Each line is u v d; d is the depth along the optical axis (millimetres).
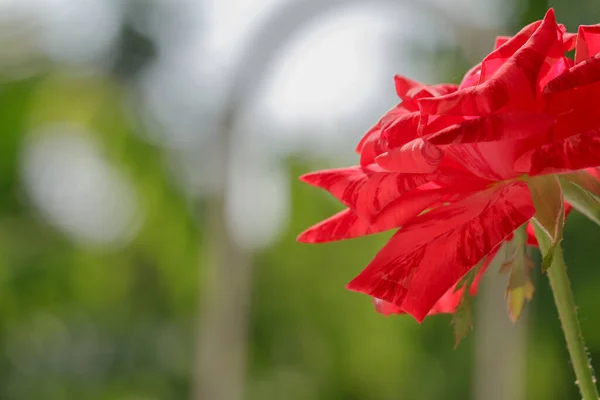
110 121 7691
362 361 8391
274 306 8742
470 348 7816
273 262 8523
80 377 8602
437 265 632
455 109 631
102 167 8055
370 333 8320
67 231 8438
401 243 656
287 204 8078
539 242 690
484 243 628
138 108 7879
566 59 686
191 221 7793
